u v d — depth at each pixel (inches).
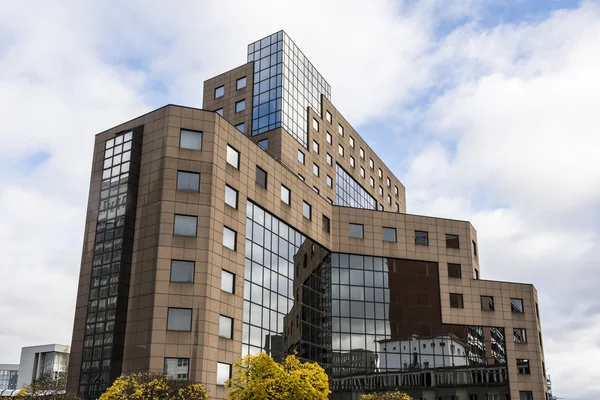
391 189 4202.8
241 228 2047.2
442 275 2839.6
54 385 2475.4
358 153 3713.1
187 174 1934.1
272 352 2098.9
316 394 1441.9
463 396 2664.9
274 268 2218.3
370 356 2583.7
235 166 2089.1
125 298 1852.9
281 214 2313.0
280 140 2817.4
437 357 2684.5
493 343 2805.1
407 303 2736.2
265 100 2947.8
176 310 1793.8
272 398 1407.5
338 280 2652.6
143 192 1943.9
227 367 1851.6
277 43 3021.7
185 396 1449.3
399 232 2842.0
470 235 2982.3
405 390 2583.7
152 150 1975.9
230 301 1919.3
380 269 2751.0
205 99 3184.1
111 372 1760.6
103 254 1937.7
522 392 2753.4
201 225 1889.8
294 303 2310.5
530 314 2913.4
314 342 2404.0
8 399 1674.5
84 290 1945.1
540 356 2945.4
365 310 2650.1
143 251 1872.5
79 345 1881.2
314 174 3078.2
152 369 1712.6
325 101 3329.2
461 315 2797.7
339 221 2748.5
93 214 2028.8
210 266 1861.5
